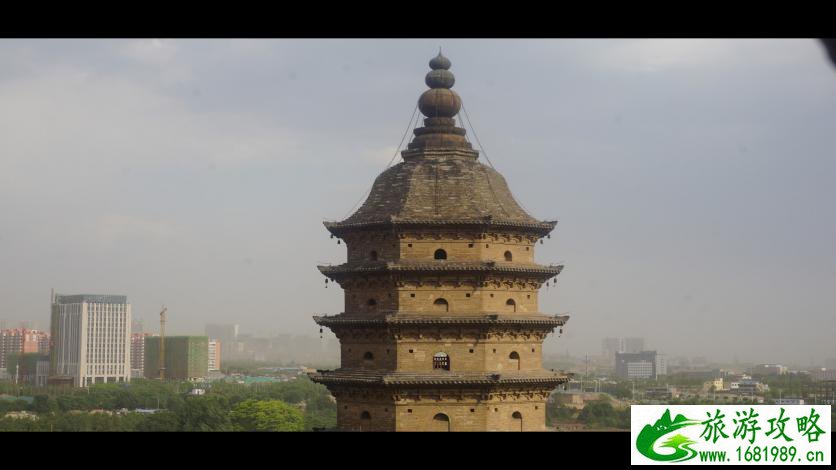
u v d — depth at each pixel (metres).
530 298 85.31
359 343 83.50
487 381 80.06
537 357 84.88
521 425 83.12
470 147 88.00
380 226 82.75
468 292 81.94
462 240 82.62
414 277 81.69
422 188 84.19
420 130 87.88
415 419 80.69
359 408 82.62
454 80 88.38
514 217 84.69
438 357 81.56
